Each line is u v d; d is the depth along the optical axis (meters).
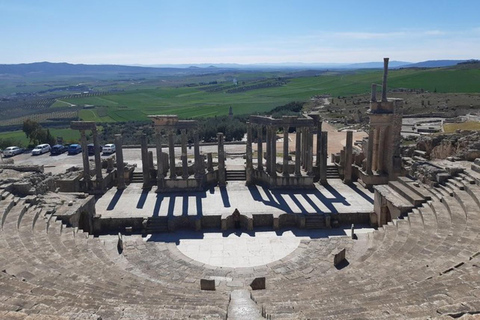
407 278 17.86
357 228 32.78
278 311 14.27
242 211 34.97
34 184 33.47
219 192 40.62
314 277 22.94
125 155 61.00
